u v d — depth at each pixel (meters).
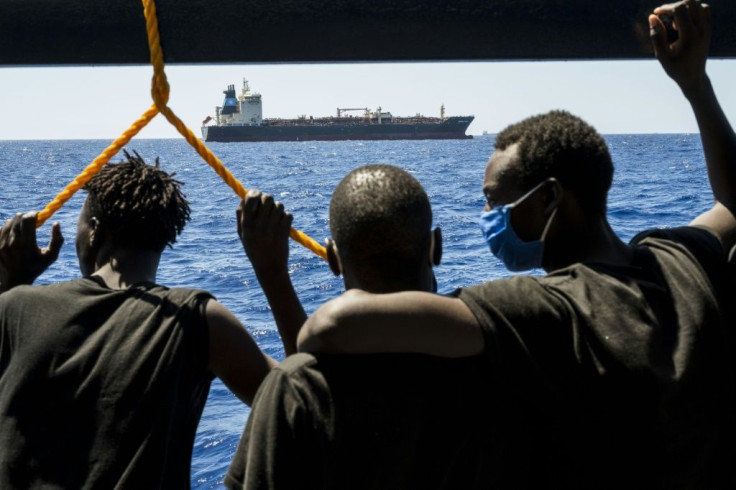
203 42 1.93
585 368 1.36
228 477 1.42
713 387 1.41
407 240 1.42
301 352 1.43
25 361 1.75
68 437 1.71
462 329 1.35
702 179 30.86
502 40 1.96
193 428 1.87
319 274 11.83
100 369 1.74
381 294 1.39
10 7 1.93
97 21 1.93
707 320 1.43
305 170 44.97
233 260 13.72
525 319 1.38
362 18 1.93
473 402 1.40
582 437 1.39
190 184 33.84
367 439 1.36
